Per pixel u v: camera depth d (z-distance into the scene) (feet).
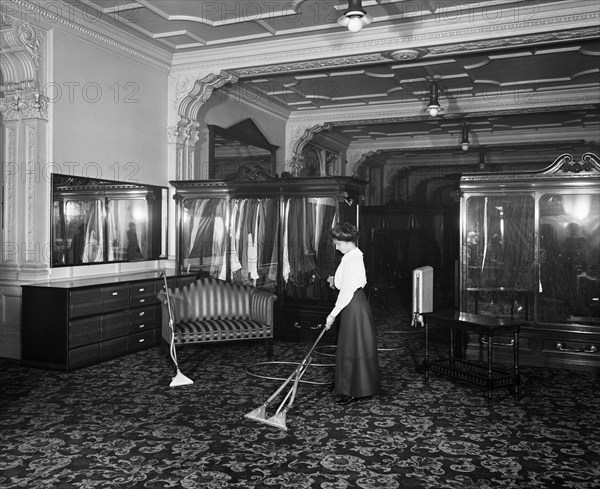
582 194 18.98
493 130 39.06
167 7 19.21
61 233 19.13
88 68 20.10
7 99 18.43
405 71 25.64
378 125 37.86
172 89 24.61
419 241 41.70
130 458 10.71
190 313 19.57
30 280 18.31
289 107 33.55
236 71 23.94
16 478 9.80
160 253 24.26
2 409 13.58
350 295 14.05
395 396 15.10
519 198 19.88
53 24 18.52
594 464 10.69
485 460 10.84
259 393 15.17
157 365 18.16
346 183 22.58
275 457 10.85
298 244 24.16
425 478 10.01
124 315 19.43
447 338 24.18
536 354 19.15
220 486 9.59
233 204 24.40
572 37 19.25
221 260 24.77
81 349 17.63
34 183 18.26
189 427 12.44
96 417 13.04
